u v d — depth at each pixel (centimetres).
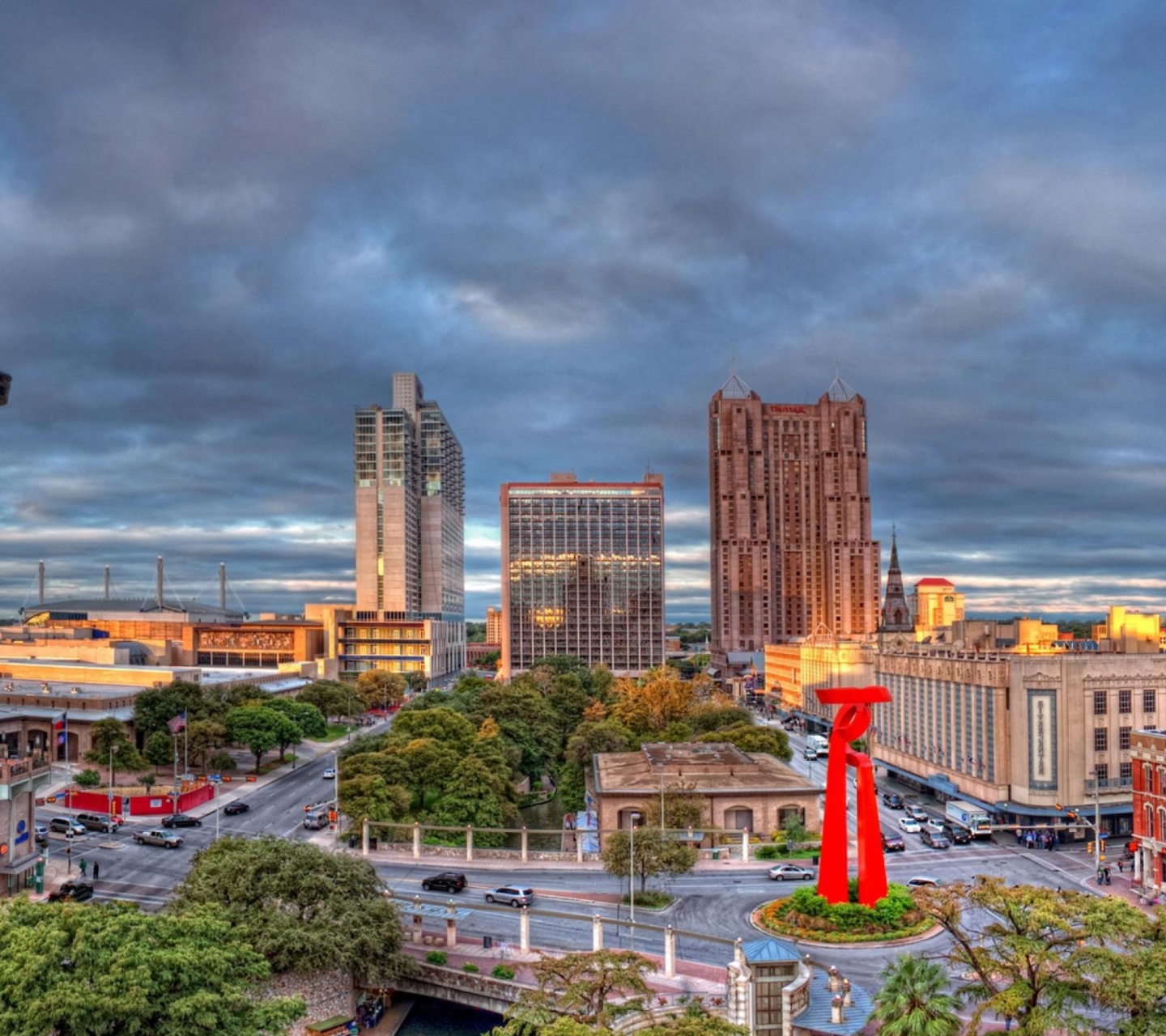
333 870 8188
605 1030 5394
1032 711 13388
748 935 9081
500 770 14738
